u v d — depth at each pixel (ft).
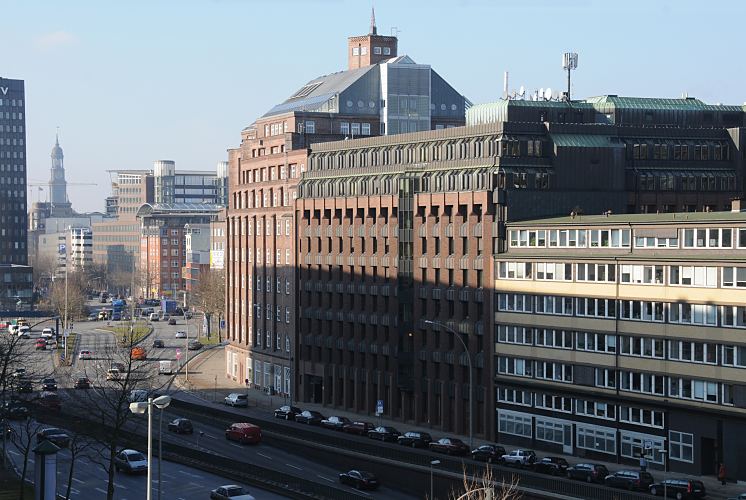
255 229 632.79
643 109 503.61
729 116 518.37
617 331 385.29
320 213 551.18
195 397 585.22
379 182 507.71
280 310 595.47
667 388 369.09
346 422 473.67
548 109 486.79
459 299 453.99
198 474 388.57
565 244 408.46
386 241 501.56
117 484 374.43
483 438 440.86
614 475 342.44
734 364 349.41
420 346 479.41
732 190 493.77
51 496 296.71
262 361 615.16
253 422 469.57
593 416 395.55
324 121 653.71
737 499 312.09
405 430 470.39
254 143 647.56
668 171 483.51
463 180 456.04
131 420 472.85
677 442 367.25
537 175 448.65
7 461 408.05
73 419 424.46
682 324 364.58
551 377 409.49
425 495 343.46
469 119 508.94
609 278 388.37
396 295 491.72
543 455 402.11
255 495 345.10
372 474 364.38
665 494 310.24
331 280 543.39
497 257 431.84
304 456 419.74
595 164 458.50
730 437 350.64
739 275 347.97
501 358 430.20
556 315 407.64
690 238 365.20
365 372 515.09
